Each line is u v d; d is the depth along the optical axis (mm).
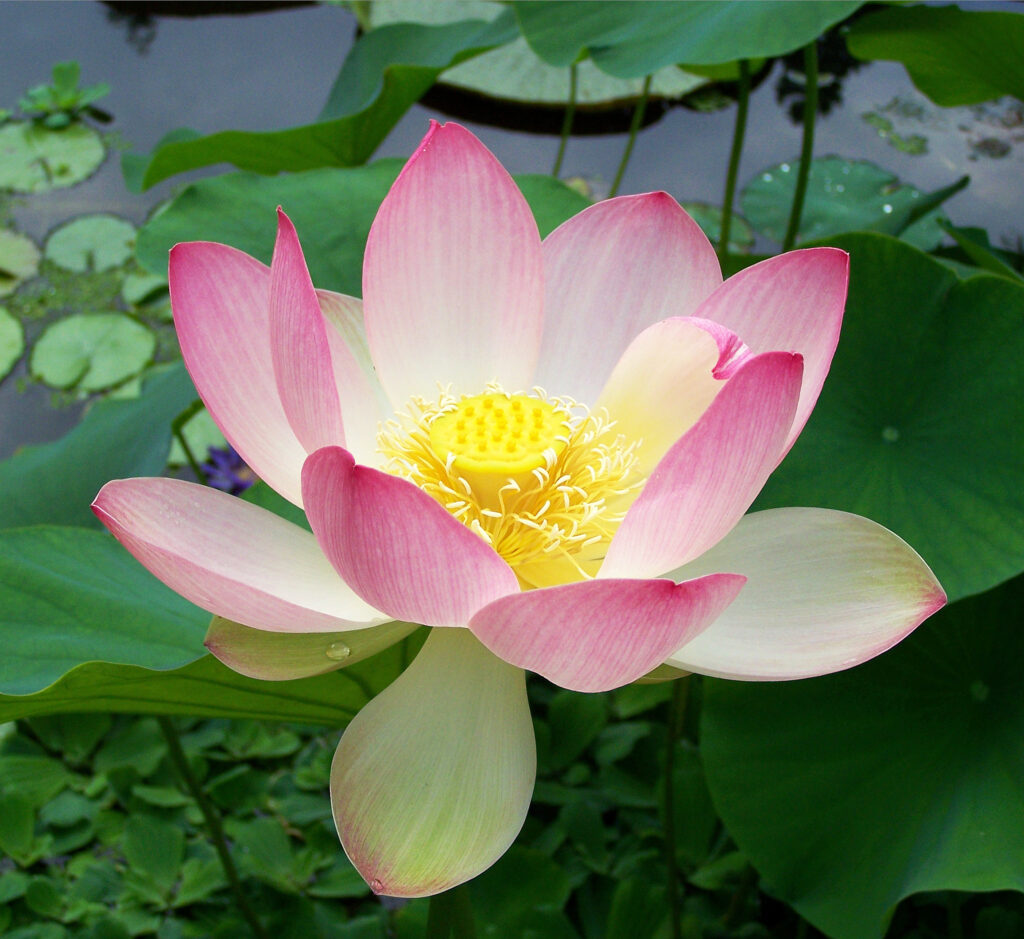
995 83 842
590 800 819
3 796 816
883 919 633
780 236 1198
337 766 574
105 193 1514
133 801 828
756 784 685
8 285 1369
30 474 784
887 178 1270
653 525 571
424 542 546
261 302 612
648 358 639
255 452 604
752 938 752
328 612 592
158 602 667
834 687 690
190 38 1771
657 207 652
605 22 816
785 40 740
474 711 583
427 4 1716
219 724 870
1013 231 1216
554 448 635
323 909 779
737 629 591
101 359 1275
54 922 780
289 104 1571
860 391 699
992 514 660
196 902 787
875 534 595
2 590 640
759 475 571
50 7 1842
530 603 543
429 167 627
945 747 665
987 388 679
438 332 650
